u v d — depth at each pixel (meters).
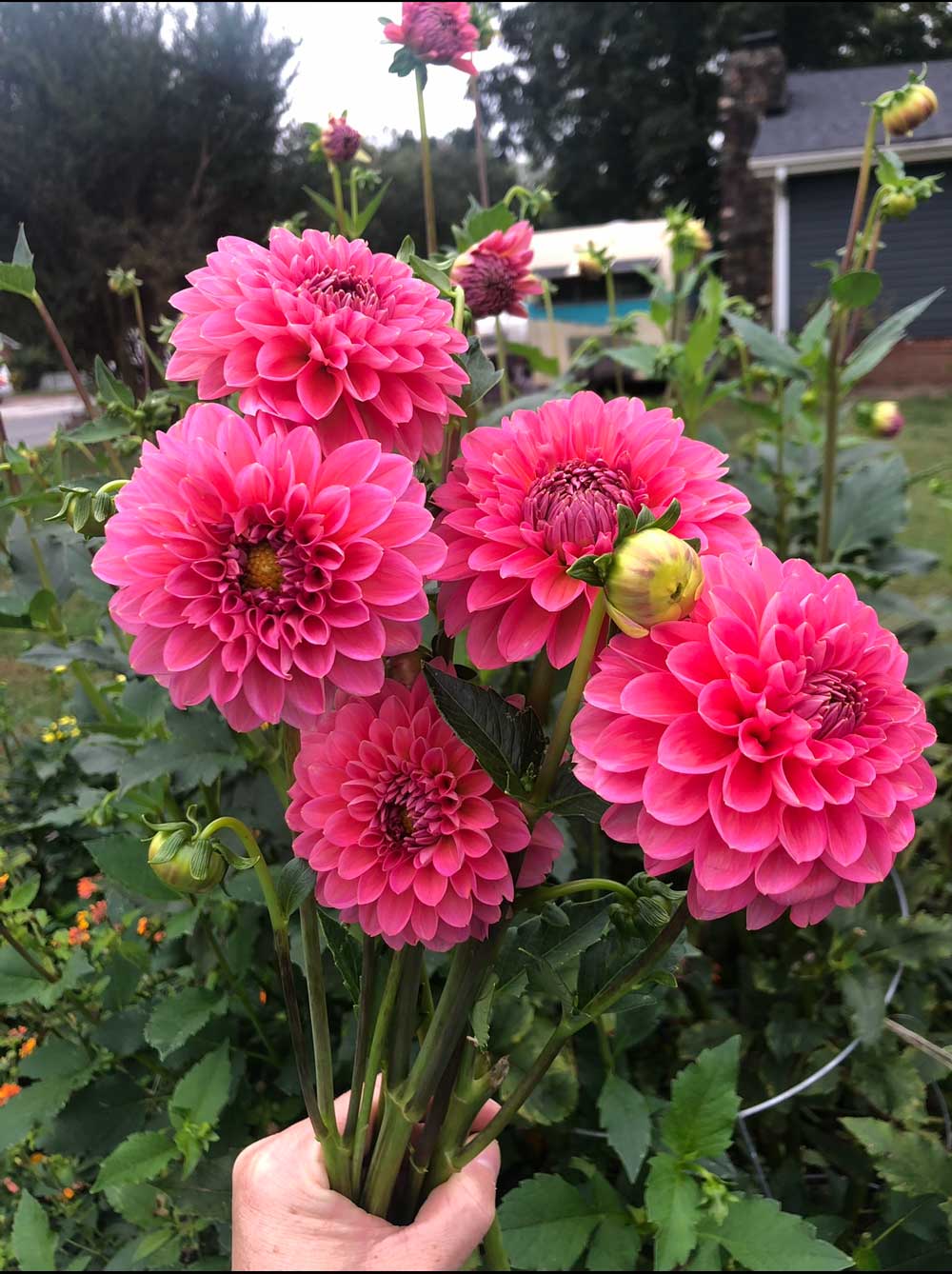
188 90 5.04
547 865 0.36
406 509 0.30
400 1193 0.43
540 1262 0.53
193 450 0.29
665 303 1.03
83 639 0.87
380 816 0.33
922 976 0.72
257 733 0.59
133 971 0.73
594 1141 0.69
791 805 0.27
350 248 0.35
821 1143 0.69
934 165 5.05
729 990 0.80
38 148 4.69
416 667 0.38
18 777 1.12
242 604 0.28
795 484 1.01
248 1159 0.45
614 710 0.28
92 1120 0.68
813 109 6.23
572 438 0.34
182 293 0.33
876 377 4.72
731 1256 0.49
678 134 9.39
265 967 0.70
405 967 0.39
